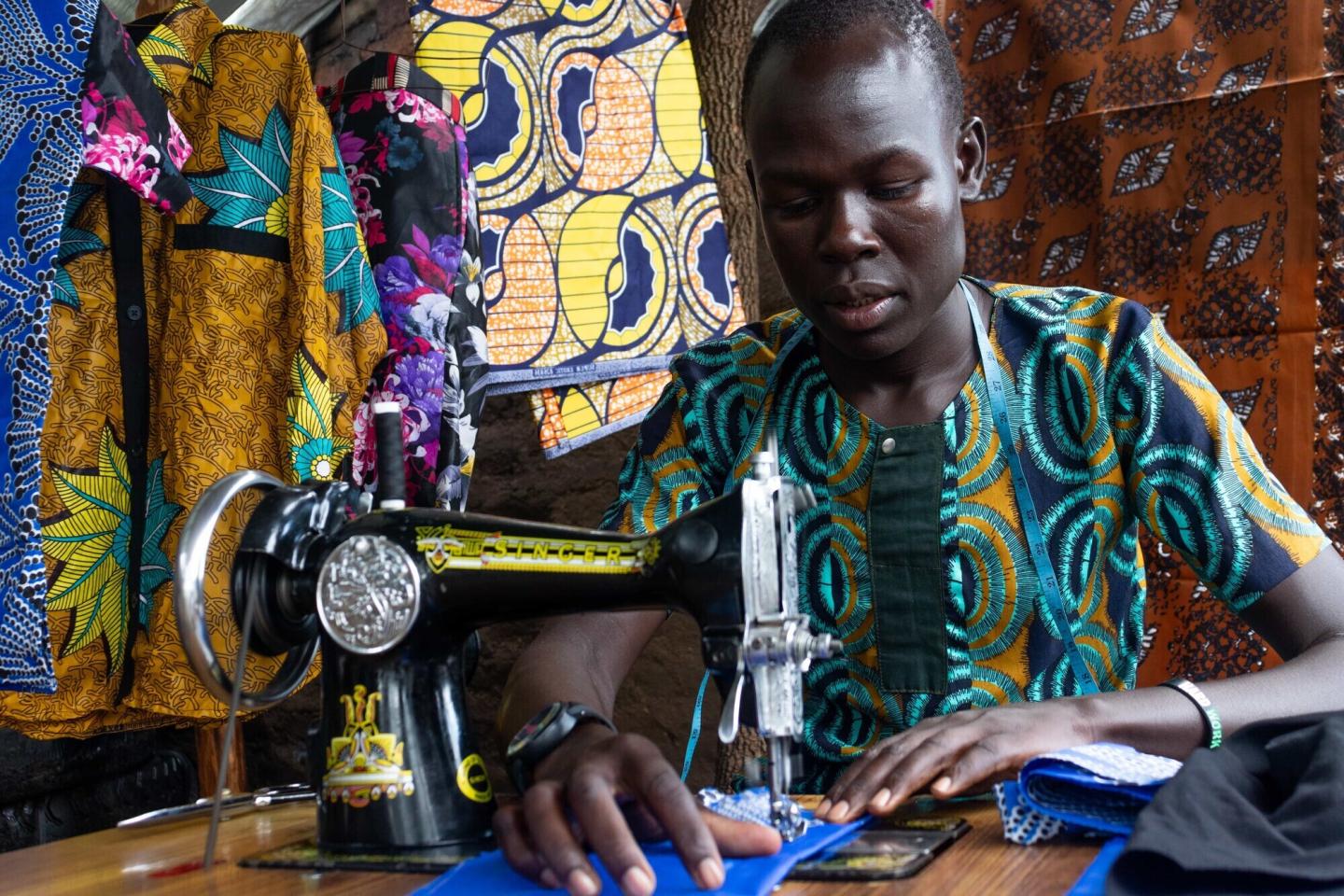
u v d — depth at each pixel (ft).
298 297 7.26
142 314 7.16
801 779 5.46
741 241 9.77
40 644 6.27
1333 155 8.41
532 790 3.40
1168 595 8.63
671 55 8.77
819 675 5.45
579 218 8.42
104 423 7.06
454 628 4.07
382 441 4.24
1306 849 3.11
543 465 12.46
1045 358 5.32
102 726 7.21
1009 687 5.20
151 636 7.07
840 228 4.71
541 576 3.96
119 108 6.49
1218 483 4.98
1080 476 5.26
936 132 4.84
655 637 11.91
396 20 12.64
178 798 12.19
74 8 6.39
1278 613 4.87
